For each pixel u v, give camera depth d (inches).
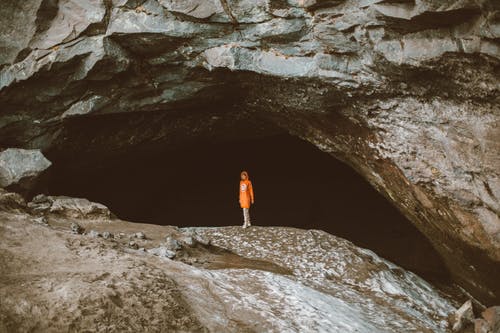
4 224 257.0
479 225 348.2
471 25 292.2
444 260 449.4
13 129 451.2
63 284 196.9
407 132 376.8
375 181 472.1
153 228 390.0
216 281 258.7
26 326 167.8
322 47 370.3
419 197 398.3
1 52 412.8
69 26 401.4
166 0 382.3
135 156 569.9
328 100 406.9
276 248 388.8
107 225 383.6
